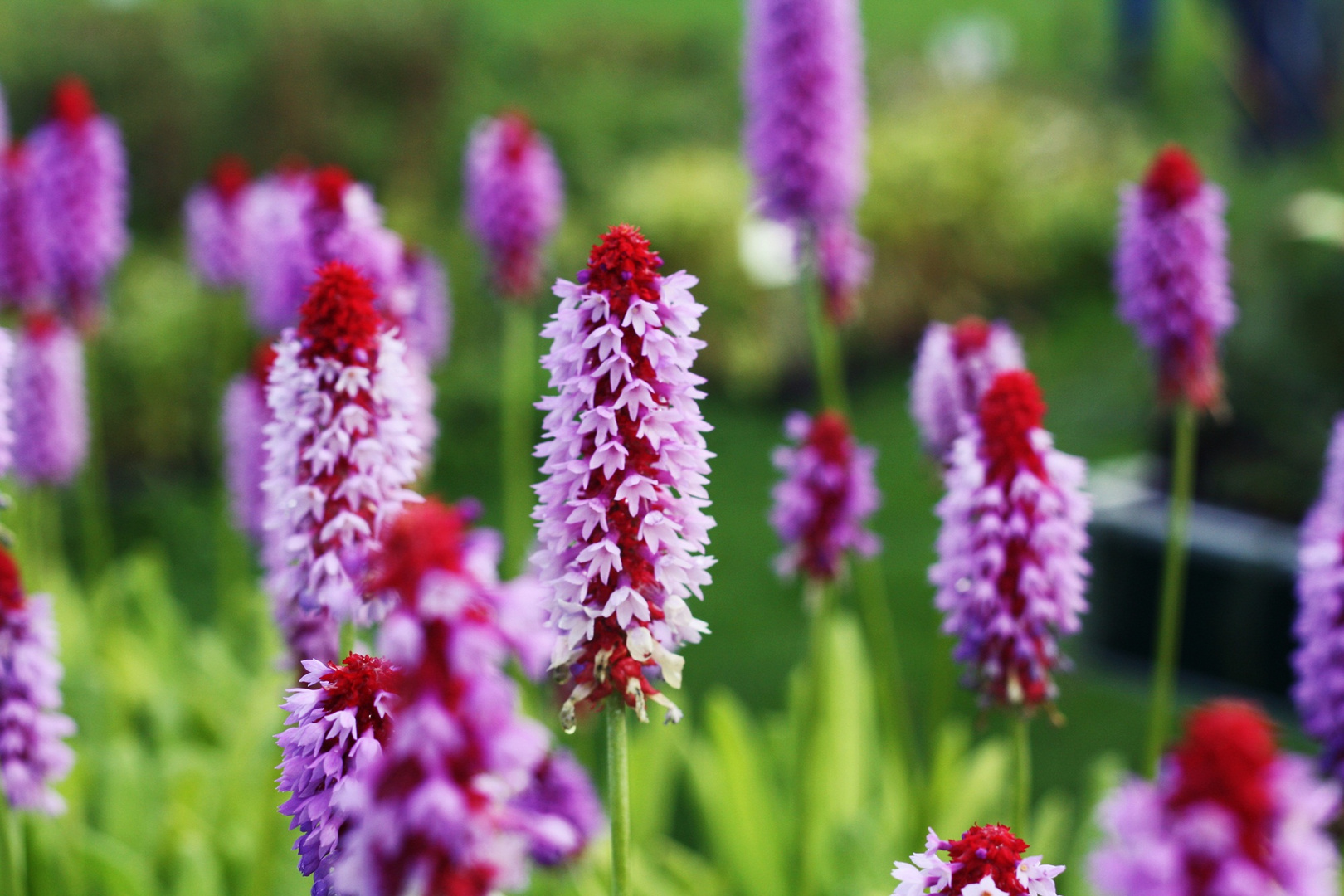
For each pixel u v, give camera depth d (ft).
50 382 27.30
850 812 23.47
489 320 58.95
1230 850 6.11
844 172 26.08
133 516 51.16
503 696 6.31
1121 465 41.65
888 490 53.47
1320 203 38.47
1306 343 37.42
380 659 9.25
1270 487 37.17
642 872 20.74
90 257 29.27
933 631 41.22
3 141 30.91
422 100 76.43
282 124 73.67
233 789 23.06
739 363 63.57
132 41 73.82
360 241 20.25
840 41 25.62
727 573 46.47
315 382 12.17
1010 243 73.10
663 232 66.13
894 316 68.90
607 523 10.06
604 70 90.68
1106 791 21.57
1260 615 35.40
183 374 53.36
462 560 6.32
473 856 6.44
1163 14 101.40
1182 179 21.27
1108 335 58.03
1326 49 59.31
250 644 31.60
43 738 14.19
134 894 19.62
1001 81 94.07
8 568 13.92
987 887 9.02
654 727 24.68
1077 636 38.86
